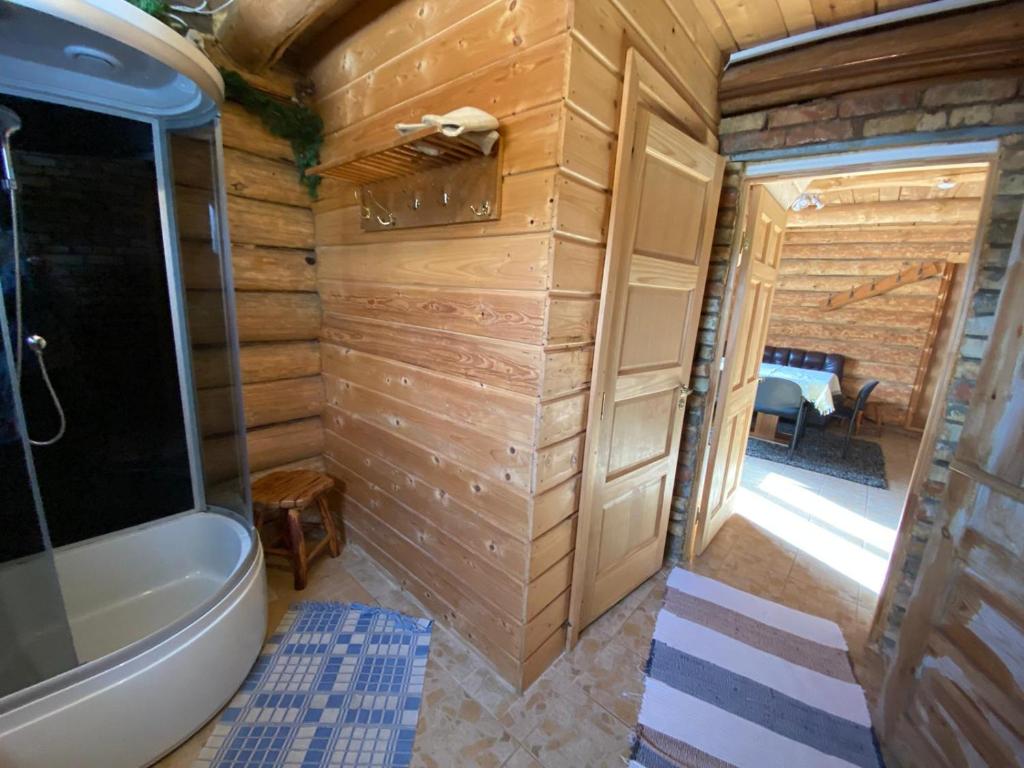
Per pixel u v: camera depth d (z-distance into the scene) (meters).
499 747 1.42
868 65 1.60
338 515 2.45
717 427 2.27
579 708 1.56
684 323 1.93
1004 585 1.15
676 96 1.58
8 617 1.16
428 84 1.49
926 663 1.35
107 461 1.78
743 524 2.88
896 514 3.13
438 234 1.54
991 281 1.50
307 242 2.20
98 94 1.56
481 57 1.31
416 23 1.49
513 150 1.27
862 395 4.25
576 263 1.33
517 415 1.40
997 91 1.44
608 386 1.55
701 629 1.95
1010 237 1.45
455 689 1.60
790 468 3.92
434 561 1.85
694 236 1.82
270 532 2.29
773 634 1.94
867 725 1.55
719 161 1.82
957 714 1.23
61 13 1.08
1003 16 1.38
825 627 2.00
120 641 1.66
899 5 1.53
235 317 1.74
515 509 1.47
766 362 5.66
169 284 1.85
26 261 1.56
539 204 1.23
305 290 2.24
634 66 1.29
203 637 1.38
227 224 1.71
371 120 1.74
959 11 1.48
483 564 1.62
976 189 3.92
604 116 1.29
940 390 1.63
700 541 2.45
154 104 1.64
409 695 1.57
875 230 5.00
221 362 1.82
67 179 1.61
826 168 1.81
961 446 1.30
